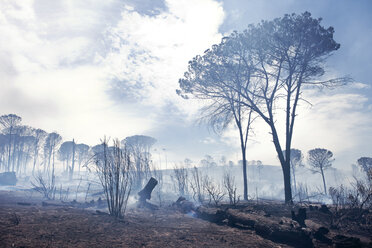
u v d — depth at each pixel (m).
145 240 4.94
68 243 4.19
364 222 6.67
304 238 5.02
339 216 7.11
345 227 6.39
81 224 5.73
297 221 6.37
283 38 12.68
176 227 6.55
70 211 7.40
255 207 8.64
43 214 6.52
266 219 6.08
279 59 13.41
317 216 7.25
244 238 5.39
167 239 5.14
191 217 8.44
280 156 12.75
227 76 14.47
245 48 13.83
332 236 5.24
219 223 7.23
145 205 10.21
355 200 7.38
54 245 3.96
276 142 13.02
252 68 14.09
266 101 13.80
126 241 4.75
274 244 4.97
